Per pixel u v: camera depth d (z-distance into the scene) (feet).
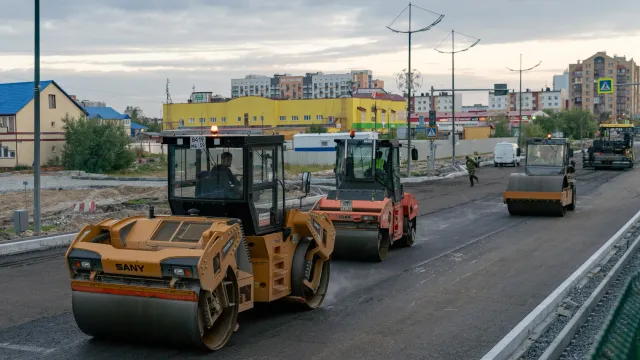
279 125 327.26
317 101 323.16
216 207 33.27
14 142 180.65
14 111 179.22
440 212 86.69
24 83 189.78
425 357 29.09
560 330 32.99
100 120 180.96
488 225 73.92
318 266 38.11
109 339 31.22
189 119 331.77
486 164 210.38
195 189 33.71
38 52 65.41
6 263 51.06
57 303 38.32
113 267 28.71
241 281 31.14
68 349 29.84
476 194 112.47
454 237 65.21
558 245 59.77
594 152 175.32
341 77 584.81
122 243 30.45
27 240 58.70
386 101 351.05
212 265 28.27
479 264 51.03
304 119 325.62
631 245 54.80
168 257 27.91
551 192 78.69
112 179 152.97
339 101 320.70
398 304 38.52
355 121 323.16
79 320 29.60
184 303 27.94
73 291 29.73
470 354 29.50
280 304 38.22
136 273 28.37
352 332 32.81
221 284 29.63
